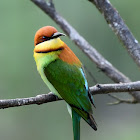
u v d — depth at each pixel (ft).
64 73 25.46
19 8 45.24
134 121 55.57
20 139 48.80
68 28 28.91
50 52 25.91
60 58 25.84
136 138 52.85
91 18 48.67
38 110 49.67
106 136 53.62
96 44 49.34
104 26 48.78
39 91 45.42
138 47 25.71
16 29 45.14
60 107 49.98
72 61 25.80
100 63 27.91
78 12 48.19
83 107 24.95
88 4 48.01
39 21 45.24
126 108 56.65
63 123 49.70
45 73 25.91
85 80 25.53
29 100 22.06
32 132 49.44
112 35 49.11
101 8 26.20
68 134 49.01
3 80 44.98
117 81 27.48
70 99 25.41
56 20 29.09
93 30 48.88
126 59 49.75
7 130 49.11
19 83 45.16
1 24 45.16
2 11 45.14
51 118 49.70
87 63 46.70
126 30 25.94
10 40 45.14
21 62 45.34
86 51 28.35
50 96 22.77
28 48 45.32
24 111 49.52
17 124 49.11
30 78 45.27
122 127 54.34
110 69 27.73
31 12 45.24
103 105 55.16
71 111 25.80
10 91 45.09
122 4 44.68
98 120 54.90
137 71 50.01
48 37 25.99
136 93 26.55
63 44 26.30
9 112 49.21
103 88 23.32
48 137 48.80
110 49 49.49
